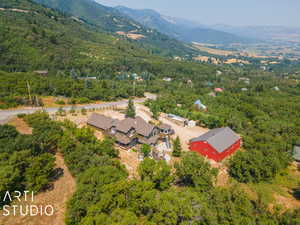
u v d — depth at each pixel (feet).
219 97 358.64
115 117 251.60
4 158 114.32
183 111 277.03
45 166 117.19
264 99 365.81
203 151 173.88
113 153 152.66
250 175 136.26
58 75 371.35
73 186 120.06
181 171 119.55
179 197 88.99
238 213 83.15
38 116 187.52
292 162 168.35
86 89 319.27
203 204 85.56
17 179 107.45
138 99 359.46
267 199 116.37
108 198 88.22
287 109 306.14
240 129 233.35
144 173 116.16
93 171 108.37
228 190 99.35
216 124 240.53
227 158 169.17
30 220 97.19
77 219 90.02
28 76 305.53
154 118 264.93
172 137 213.66
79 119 228.02
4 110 222.69
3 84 257.34
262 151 165.07
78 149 134.62
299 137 199.82
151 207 87.81
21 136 134.62
